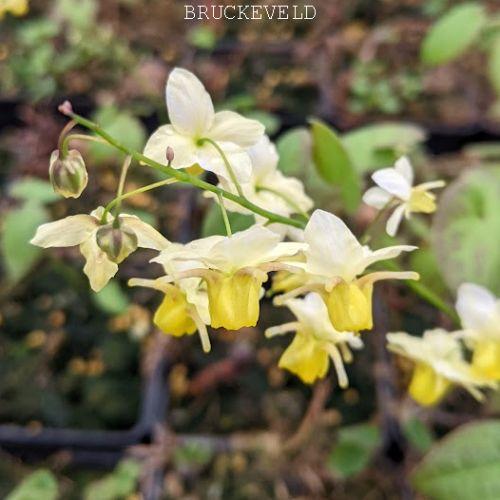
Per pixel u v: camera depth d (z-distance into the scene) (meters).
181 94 0.23
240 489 0.34
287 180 0.26
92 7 0.54
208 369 0.37
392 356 0.37
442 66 0.57
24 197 0.41
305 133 0.33
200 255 0.23
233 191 0.24
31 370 0.39
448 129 0.51
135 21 0.62
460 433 0.29
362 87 0.54
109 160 0.44
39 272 0.43
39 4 0.61
